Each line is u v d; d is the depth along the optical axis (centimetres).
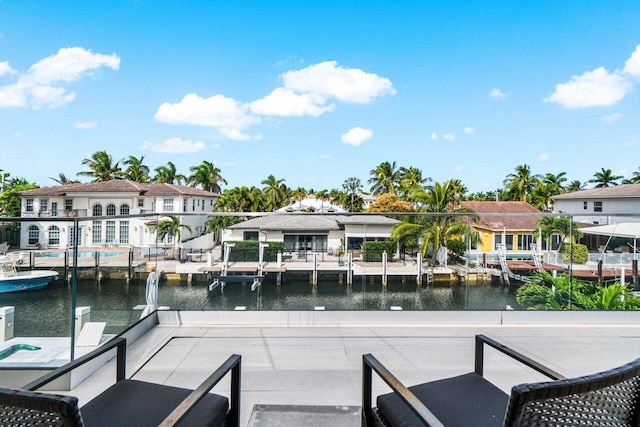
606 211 2559
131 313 378
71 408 86
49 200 2580
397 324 435
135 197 2636
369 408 167
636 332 406
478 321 437
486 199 5259
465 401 158
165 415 147
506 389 268
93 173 4378
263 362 318
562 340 380
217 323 432
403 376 290
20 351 276
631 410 107
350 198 5375
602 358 332
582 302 521
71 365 155
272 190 4700
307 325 429
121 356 189
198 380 283
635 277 644
